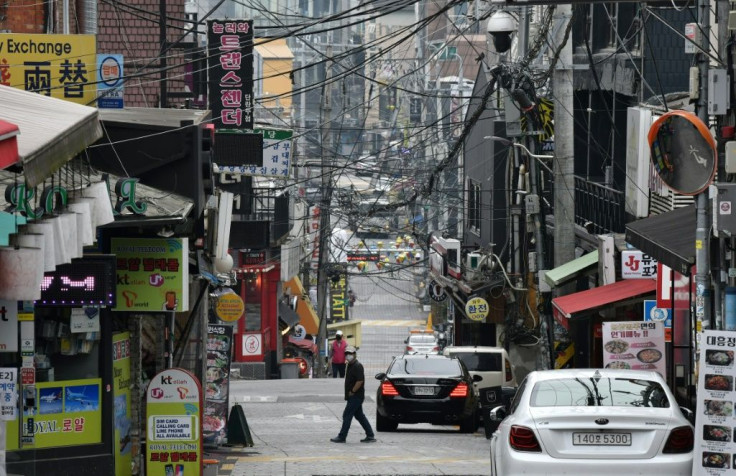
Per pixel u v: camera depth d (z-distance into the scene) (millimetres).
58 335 38156
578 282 96125
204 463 44750
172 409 39469
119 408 41750
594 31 90125
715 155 38750
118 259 41812
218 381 55906
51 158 24500
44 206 27516
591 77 91312
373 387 113500
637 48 80438
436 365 68062
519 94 71062
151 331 50656
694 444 31078
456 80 184500
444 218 179750
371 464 47156
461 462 48062
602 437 30969
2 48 56750
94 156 48031
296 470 44844
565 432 31078
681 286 54969
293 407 86375
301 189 150000
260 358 129625
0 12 68875
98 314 38719
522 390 34062
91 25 79750
